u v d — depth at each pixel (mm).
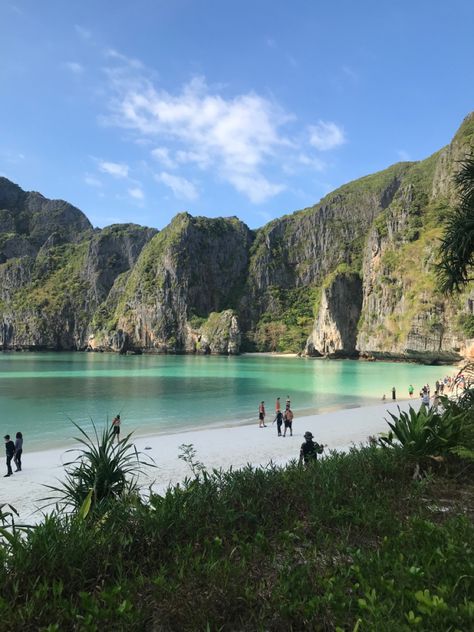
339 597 3086
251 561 3848
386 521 4613
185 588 3293
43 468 17406
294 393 50062
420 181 175625
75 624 2951
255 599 3230
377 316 127750
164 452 19500
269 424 28922
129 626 2936
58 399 45062
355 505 5039
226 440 22766
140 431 28234
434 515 4969
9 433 28141
